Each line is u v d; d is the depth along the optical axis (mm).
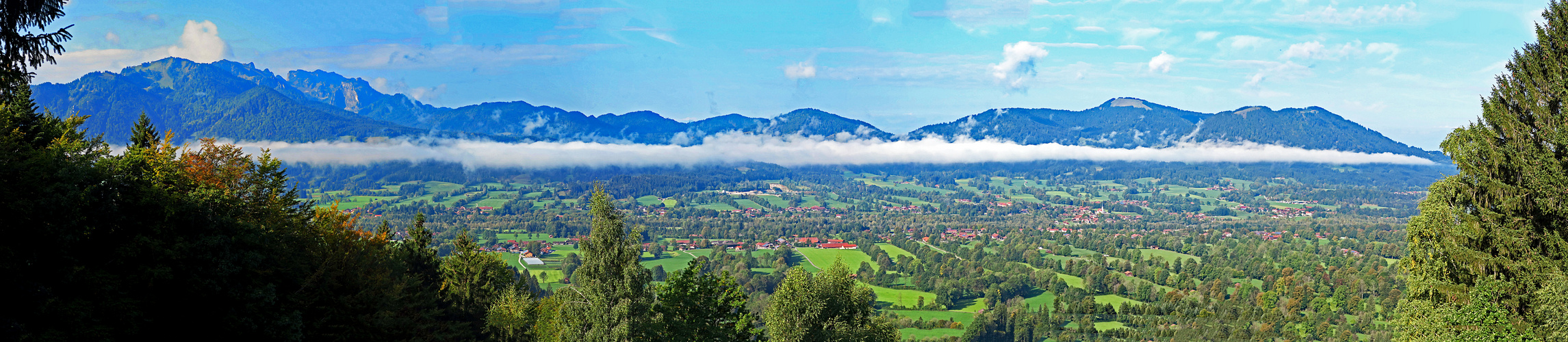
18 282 21516
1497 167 34812
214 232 27562
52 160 23812
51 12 20031
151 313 26109
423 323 42562
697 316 38500
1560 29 35969
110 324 23969
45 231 22609
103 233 25281
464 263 58062
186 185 32062
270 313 28766
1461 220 35250
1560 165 33875
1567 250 32531
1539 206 33719
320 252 38188
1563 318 29078
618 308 28781
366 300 37844
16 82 20641
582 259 30125
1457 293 33875
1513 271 33250
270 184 37688
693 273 39562
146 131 46656
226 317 26906
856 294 45688
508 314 48281
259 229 29484
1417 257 37469
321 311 35156
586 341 29594
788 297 41344
